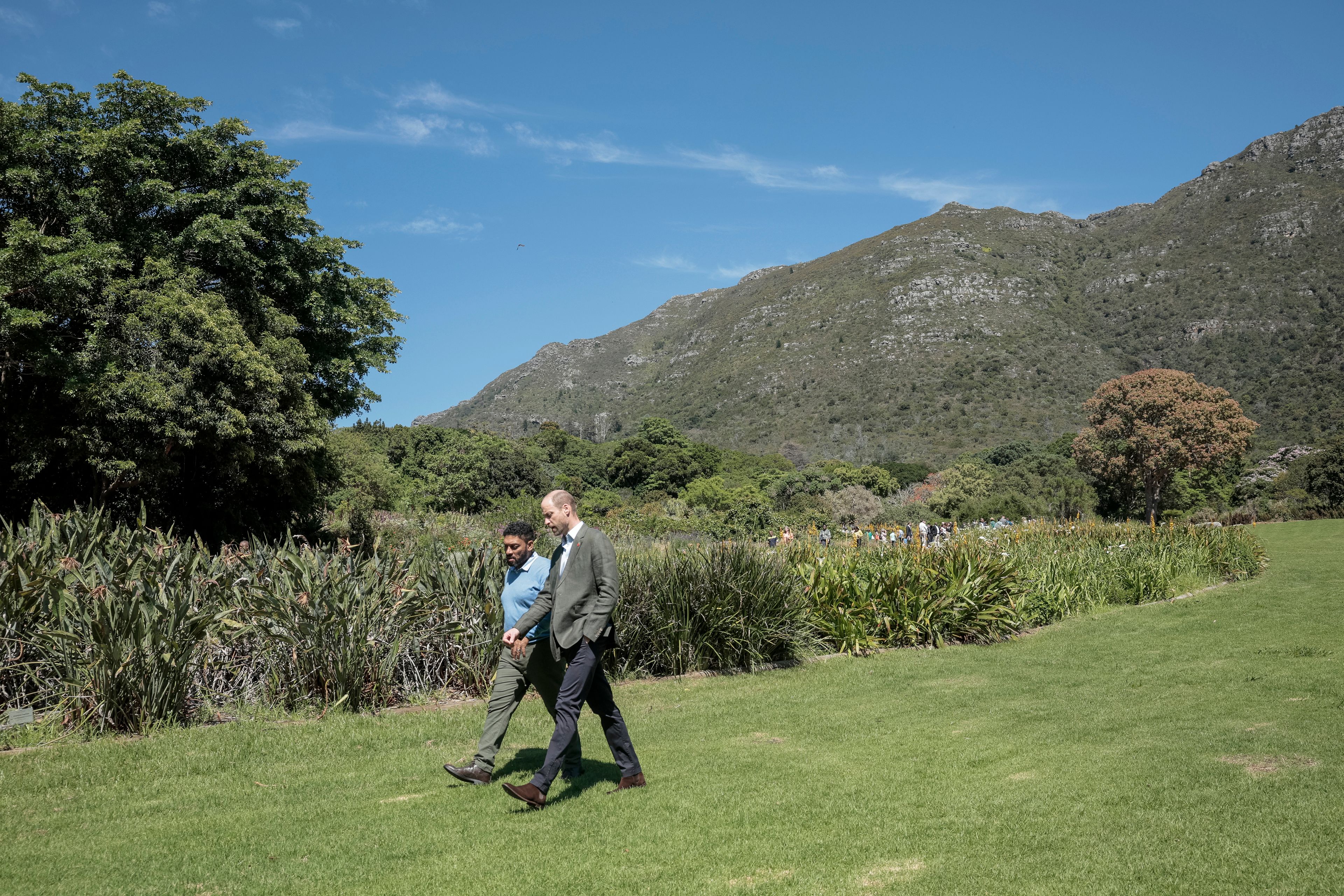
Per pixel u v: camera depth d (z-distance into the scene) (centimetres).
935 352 16088
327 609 709
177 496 1950
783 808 432
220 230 1736
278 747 583
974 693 754
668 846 384
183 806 463
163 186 1736
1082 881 325
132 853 389
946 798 438
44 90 1712
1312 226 15575
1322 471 4831
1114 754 505
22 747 582
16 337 1565
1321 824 368
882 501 5684
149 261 1678
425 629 775
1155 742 527
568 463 8375
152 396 1528
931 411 14050
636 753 559
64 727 616
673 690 820
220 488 2014
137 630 628
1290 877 317
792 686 825
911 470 9394
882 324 17725
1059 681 791
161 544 825
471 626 791
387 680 722
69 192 1678
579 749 509
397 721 661
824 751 554
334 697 698
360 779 511
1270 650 862
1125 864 339
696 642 912
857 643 1025
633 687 838
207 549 889
